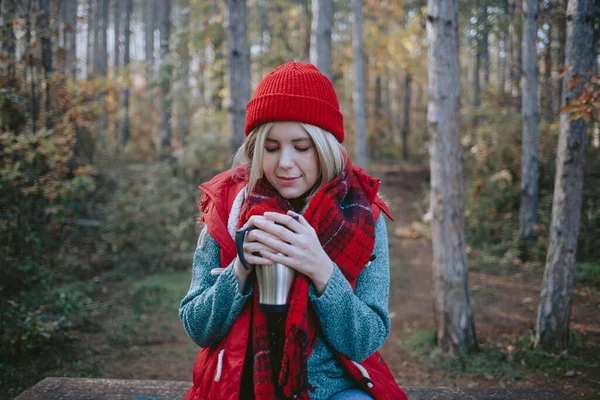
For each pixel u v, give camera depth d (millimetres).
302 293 1033
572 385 3793
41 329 4031
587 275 6891
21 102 5266
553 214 4453
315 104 1116
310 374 1148
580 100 3154
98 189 9570
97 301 5703
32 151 5148
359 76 10203
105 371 3932
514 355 4434
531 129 8461
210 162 10438
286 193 1167
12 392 3373
